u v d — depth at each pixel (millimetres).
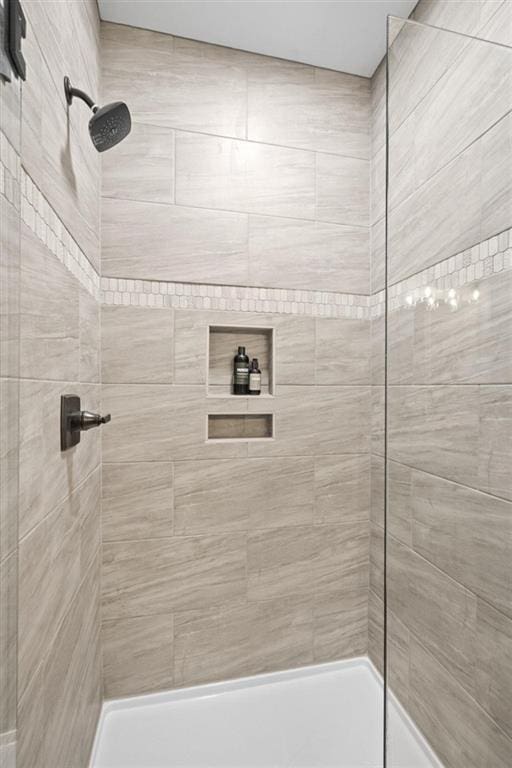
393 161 1201
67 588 1148
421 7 1639
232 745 1533
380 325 1917
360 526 1961
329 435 1934
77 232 1277
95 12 1572
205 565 1793
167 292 1754
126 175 1711
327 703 1729
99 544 1650
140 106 1729
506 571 1082
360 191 1963
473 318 1135
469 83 1123
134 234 1716
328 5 1635
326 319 1934
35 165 892
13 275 586
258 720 1645
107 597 1694
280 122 1883
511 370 1086
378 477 1921
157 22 1707
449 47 1145
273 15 1672
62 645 1095
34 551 879
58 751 1057
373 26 1725
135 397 1720
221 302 1811
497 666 1096
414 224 1195
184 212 1771
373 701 1738
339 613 1941
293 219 1895
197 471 1785
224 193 1815
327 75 1940
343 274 1955
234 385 1868
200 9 1646
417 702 1149
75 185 1248
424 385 1198
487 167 1110
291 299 1891
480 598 1117
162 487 1748
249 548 1840
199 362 1789
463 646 1139
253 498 1846
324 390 1930
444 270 1171
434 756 1138
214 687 1785
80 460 1301
